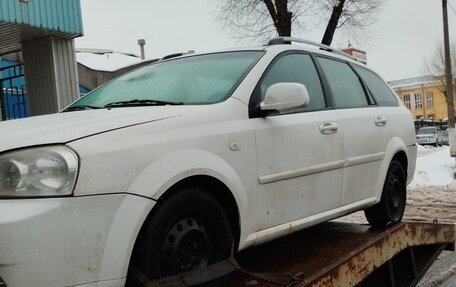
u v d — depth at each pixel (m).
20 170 2.12
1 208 2.05
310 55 3.98
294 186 3.30
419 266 4.36
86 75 19.36
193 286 2.52
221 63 3.48
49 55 9.75
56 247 2.06
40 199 2.08
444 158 18.14
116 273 2.21
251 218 2.97
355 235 4.24
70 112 3.17
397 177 4.69
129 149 2.35
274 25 14.95
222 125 2.87
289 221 3.27
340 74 4.29
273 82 3.39
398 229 3.95
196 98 3.12
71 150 2.20
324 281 2.89
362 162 4.04
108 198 2.21
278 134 3.19
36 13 8.87
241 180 2.88
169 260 2.46
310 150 3.44
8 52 10.91
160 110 2.78
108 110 2.97
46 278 2.04
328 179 3.62
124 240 2.23
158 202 2.43
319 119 3.62
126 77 3.91
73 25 9.56
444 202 9.09
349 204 3.89
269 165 3.10
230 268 2.67
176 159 2.51
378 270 3.91
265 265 3.40
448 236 4.71
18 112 12.10
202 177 2.65
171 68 3.67
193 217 2.62
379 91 4.89
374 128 4.30
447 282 4.64
